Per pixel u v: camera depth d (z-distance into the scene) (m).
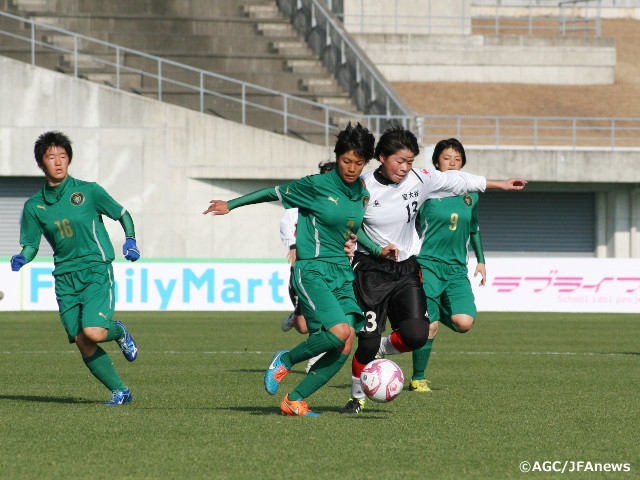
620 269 89.00
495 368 43.59
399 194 28.95
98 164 107.50
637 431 25.50
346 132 26.16
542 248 121.94
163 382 37.41
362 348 28.33
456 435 24.64
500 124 139.00
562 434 24.97
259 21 133.75
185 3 134.00
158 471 20.17
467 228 35.69
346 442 23.48
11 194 108.94
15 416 27.56
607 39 156.75
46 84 107.00
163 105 107.88
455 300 35.41
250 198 26.78
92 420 26.78
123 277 87.75
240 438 23.94
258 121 121.75
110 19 127.88
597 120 131.88
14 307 87.88
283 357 27.27
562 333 65.81
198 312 86.06
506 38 155.38
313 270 26.86
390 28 160.75
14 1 128.12
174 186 108.25
